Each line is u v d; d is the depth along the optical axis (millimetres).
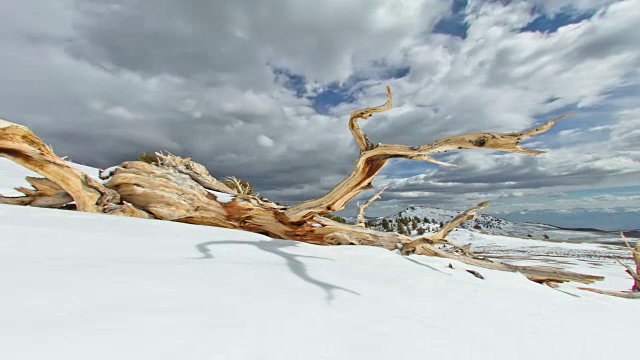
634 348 3096
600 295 6852
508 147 5512
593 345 3021
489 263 7734
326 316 2584
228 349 1810
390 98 5898
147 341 1758
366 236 8398
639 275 8203
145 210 7668
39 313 1942
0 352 1484
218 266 3688
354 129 6590
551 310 4215
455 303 3762
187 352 1711
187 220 7930
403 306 3248
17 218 4727
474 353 2355
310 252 5785
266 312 2443
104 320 1943
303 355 1896
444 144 5805
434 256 7691
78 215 5699
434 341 2438
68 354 1541
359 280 4094
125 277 2830
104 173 8312
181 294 2578
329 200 7277
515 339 2842
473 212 8531
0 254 3100
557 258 19922
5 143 6367
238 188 11570
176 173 8375
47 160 6797
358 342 2199
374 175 6852
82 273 2795
